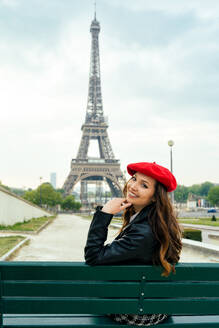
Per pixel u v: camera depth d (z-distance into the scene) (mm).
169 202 2357
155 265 2125
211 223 31062
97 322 2260
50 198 105938
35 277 2082
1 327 2090
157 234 2189
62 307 2100
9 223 26125
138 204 2414
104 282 2113
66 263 2105
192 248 12219
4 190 23484
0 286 2068
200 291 2172
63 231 24297
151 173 2330
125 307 2135
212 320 2363
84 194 136750
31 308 2086
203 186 189875
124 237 2184
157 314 2232
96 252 2105
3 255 10062
